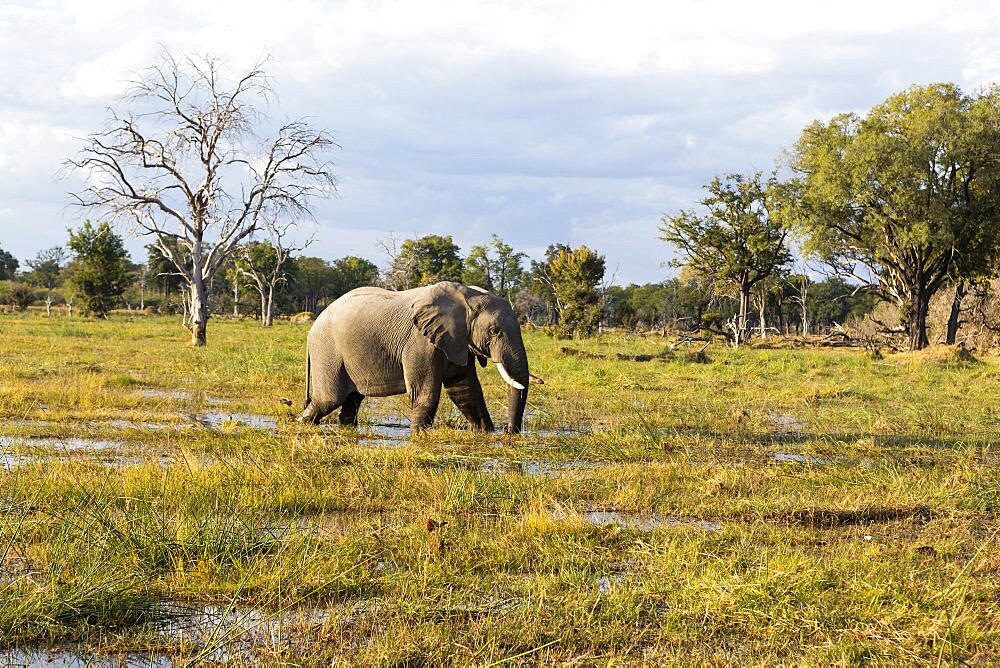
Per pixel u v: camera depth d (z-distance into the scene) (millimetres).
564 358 29969
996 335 57656
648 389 20484
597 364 27453
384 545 6902
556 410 15836
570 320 55344
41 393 15133
